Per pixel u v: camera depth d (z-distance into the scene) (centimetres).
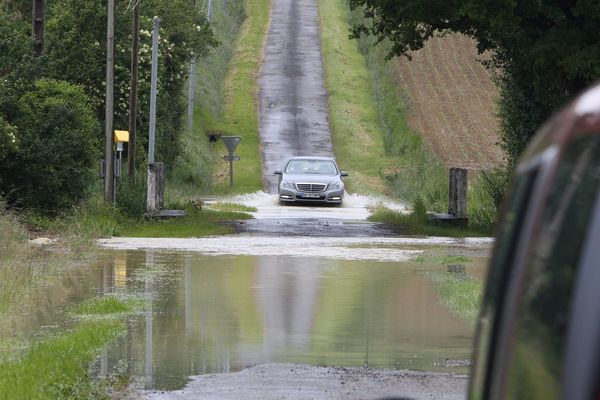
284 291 4344
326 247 6569
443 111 18900
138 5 9212
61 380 2538
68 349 2916
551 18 7544
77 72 12331
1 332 3278
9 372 2598
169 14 13625
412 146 17075
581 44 7406
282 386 2577
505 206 892
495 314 833
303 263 5519
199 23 14538
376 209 10575
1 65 8250
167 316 3678
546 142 777
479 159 15875
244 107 19550
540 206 741
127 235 7294
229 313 3738
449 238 7431
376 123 19012
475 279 4694
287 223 8600
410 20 8162
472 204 9612
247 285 4538
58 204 7888
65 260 5341
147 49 12719
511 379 745
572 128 720
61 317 3647
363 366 2822
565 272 664
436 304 3984
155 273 4981
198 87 19562
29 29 10438
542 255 715
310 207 11450
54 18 12462
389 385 2592
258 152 17412
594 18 7325
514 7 7425
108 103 8106
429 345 3136
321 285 4550
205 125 18150
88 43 12356
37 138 7688
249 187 15138
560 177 718
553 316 669
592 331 616
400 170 15675
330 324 3500
